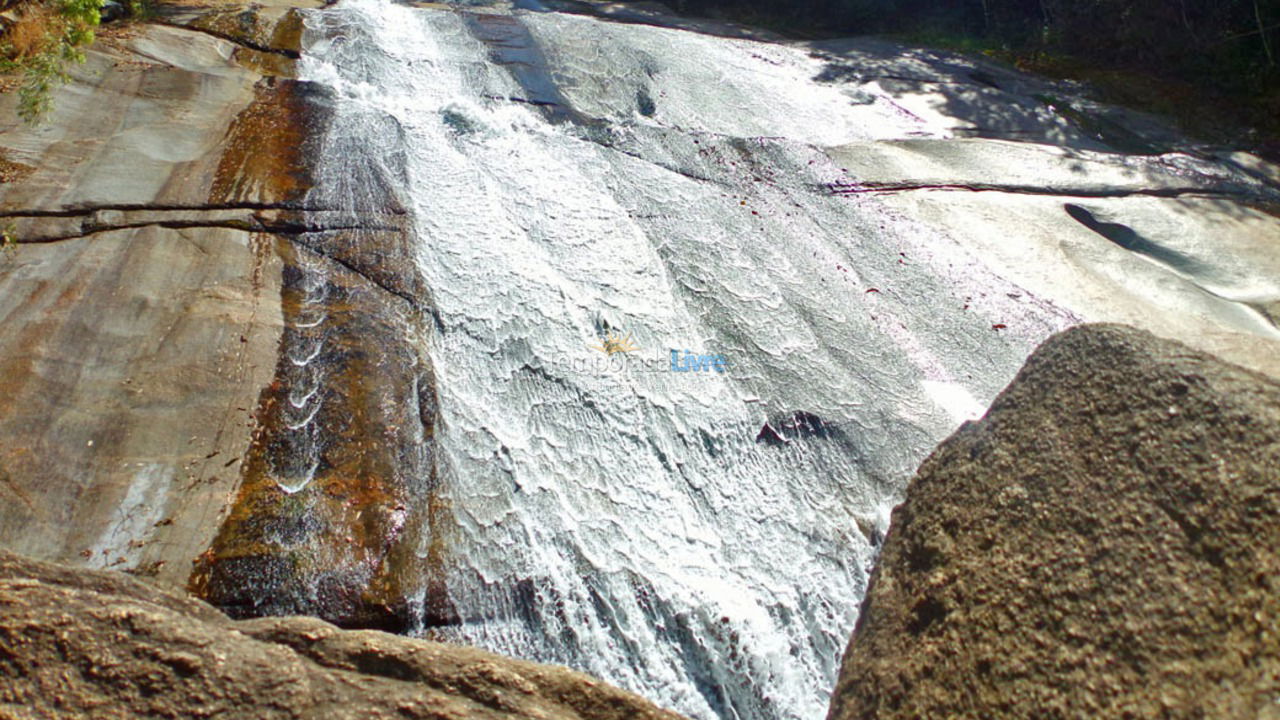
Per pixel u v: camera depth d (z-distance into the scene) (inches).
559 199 254.8
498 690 83.5
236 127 260.5
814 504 173.6
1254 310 243.8
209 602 134.4
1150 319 233.0
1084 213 287.7
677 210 258.8
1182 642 67.8
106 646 76.4
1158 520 74.8
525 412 182.4
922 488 93.3
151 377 167.3
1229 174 320.2
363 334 188.5
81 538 138.3
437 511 156.9
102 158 229.1
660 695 144.3
